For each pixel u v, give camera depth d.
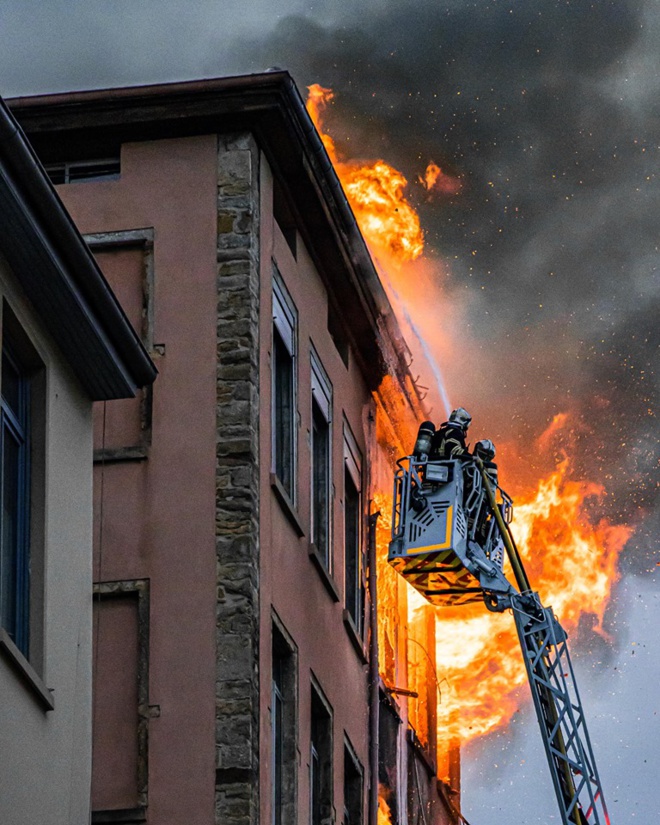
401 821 31.41
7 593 18.39
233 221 24.77
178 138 25.17
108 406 24.00
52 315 19.27
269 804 23.27
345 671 27.94
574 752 27.48
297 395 26.39
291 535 25.42
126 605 23.30
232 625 23.12
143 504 23.59
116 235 24.70
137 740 22.72
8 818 17.30
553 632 27.86
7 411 18.72
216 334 24.23
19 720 17.70
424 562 27.75
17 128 17.84
